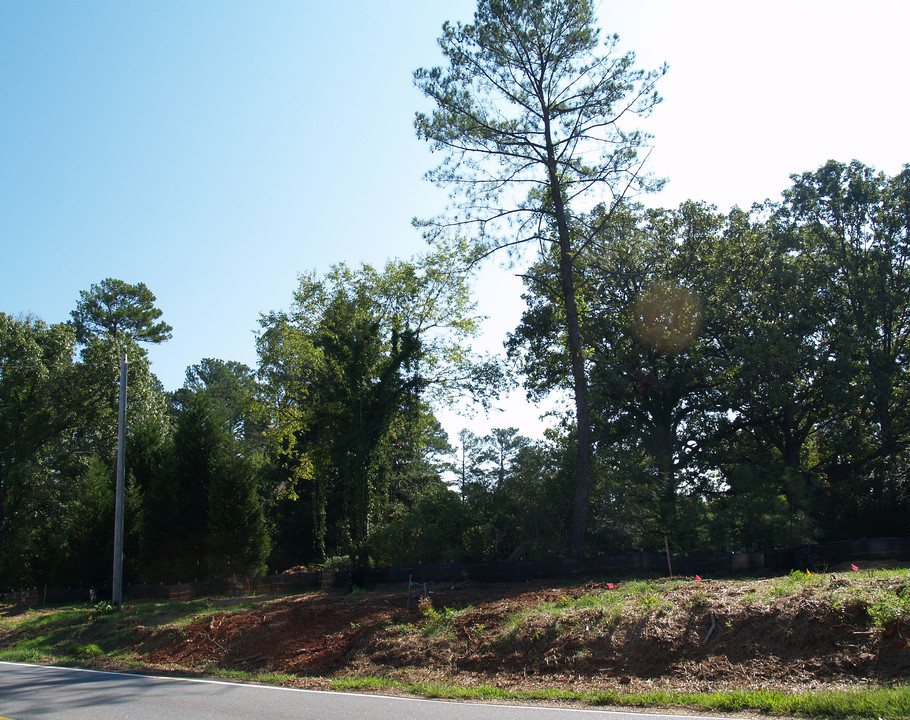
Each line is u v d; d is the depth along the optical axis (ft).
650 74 74.49
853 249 118.62
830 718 25.86
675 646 36.50
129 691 37.04
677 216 121.60
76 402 124.16
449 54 77.20
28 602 89.81
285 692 36.45
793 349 100.53
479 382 105.50
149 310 197.06
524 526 82.99
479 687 36.24
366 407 99.25
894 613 31.86
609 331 114.73
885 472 101.65
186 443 99.14
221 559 91.66
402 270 107.65
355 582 74.59
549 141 78.48
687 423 120.57
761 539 79.82
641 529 77.61
